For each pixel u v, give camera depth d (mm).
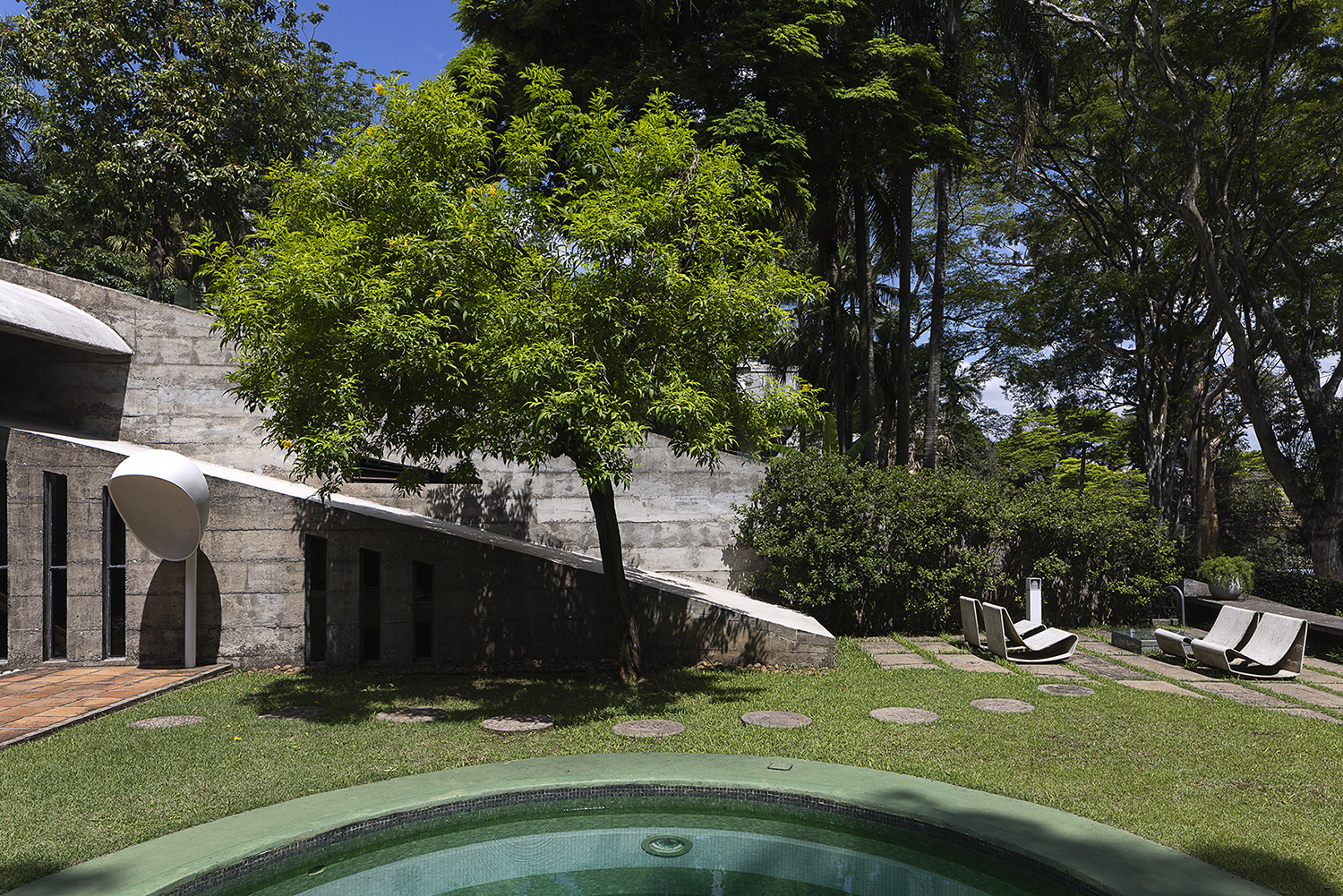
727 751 6863
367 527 10742
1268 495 35875
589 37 19203
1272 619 10656
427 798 5523
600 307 7488
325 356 7820
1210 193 20172
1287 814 5402
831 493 13461
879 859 5141
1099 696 9016
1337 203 20375
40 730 7250
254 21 22125
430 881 4805
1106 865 4516
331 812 5289
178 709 8344
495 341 7414
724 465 14336
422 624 11141
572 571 11039
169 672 10000
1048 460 37594
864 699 8898
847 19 18281
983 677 10148
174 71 20297
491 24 19250
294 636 10648
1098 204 25297
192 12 21094
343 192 8344
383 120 8359
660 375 8016
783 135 16125
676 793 5945
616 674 10211
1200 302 24859
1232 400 28969
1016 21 19203
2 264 12914
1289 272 22859
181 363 13328
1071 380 27891
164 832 4992
